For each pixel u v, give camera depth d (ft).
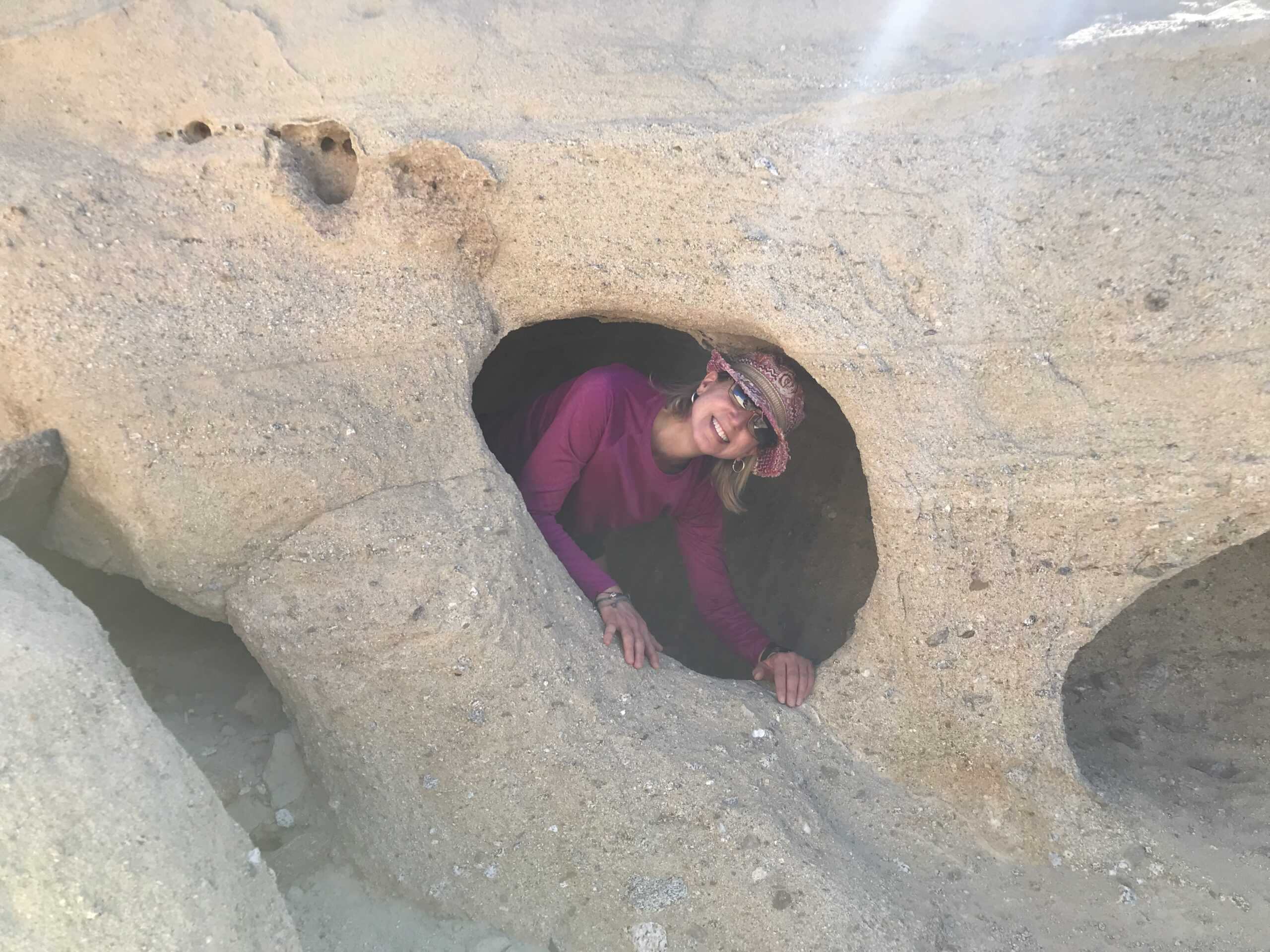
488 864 5.92
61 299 5.54
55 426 5.59
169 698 6.76
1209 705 7.39
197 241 5.78
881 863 6.00
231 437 5.68
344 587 5.80
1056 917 5.86
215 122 5.86
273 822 6.16
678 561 9.70
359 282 6.00
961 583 5.90
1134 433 5.45
